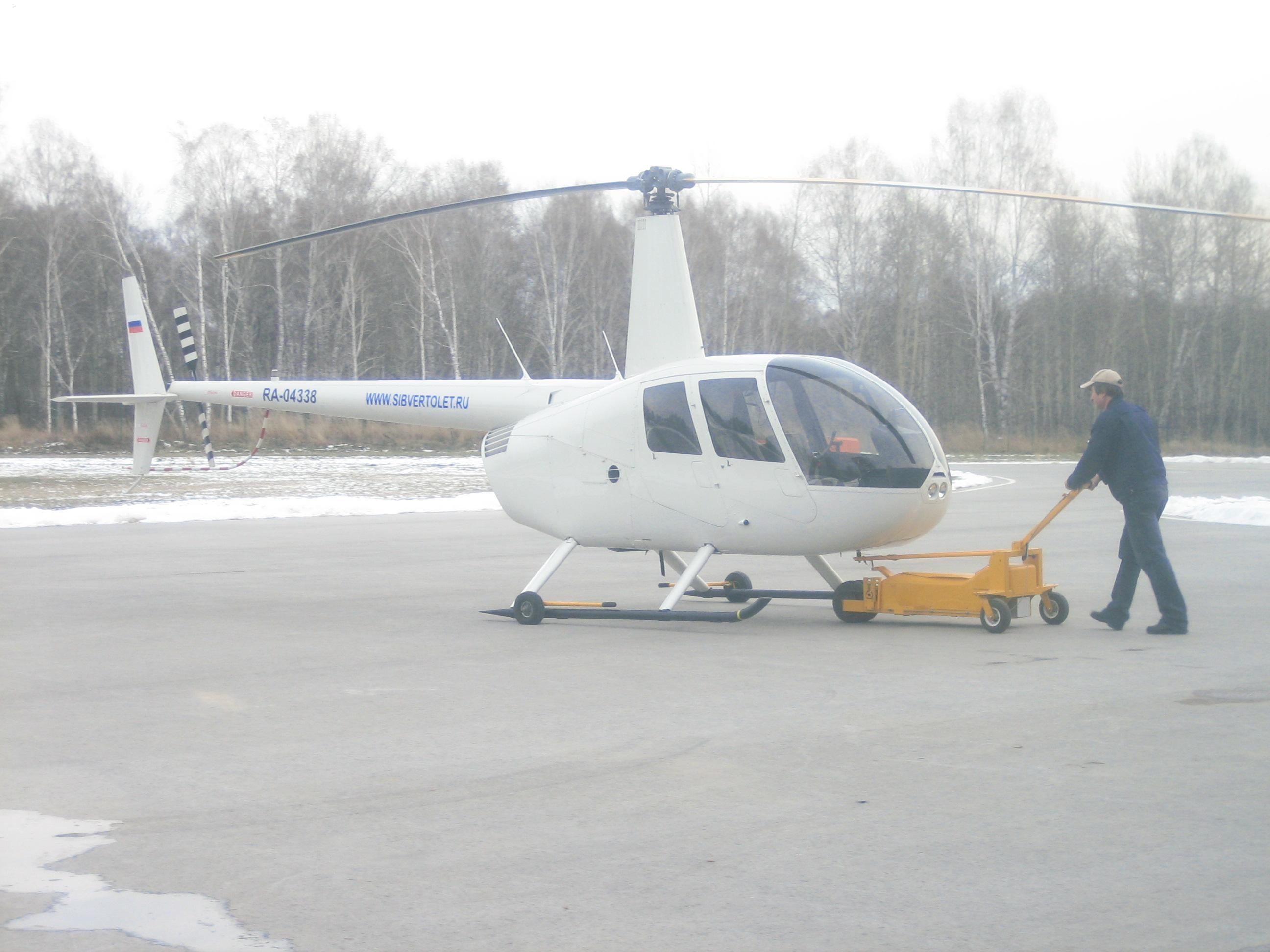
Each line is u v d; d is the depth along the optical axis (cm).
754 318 4747
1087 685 595
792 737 497
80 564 1207
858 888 329
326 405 1091
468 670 662
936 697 570
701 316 4575
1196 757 458
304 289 4591
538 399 948
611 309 4675
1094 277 5106
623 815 397
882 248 4831
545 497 867
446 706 570
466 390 992
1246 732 495
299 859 359
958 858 351
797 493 759
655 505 815
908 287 4769
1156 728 503
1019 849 358
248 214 4425
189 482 2541
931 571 1166
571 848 365
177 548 1365
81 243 4625
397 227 4497
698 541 812
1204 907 313
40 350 4762
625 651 720
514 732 515
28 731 528
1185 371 5194
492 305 4678
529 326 4794
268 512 1834
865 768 448
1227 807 395
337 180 4525
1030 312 5056
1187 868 341
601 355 4619
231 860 358
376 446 4184
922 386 4834
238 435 4156
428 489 2383
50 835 383
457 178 4853
